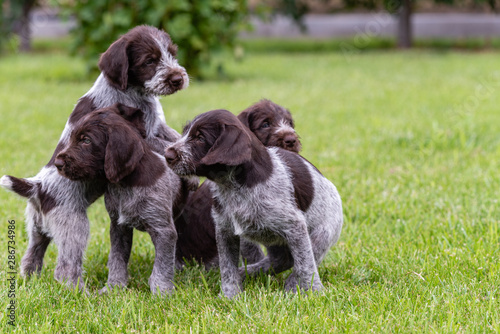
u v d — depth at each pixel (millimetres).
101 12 18562
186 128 5387
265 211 5316
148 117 6398
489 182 9047
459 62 24641
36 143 11711
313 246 5707
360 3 33344
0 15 26875
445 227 7320
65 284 5660
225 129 5070
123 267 5980
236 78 20766
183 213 6418
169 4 17984
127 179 5562
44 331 4852
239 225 5414
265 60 26172
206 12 18734
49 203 5754
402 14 30953
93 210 8297
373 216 7898
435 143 11492
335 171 9883
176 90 6395
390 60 25875
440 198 8422
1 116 14125
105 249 7090
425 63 24688
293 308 5156
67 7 19078
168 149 5195
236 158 4965
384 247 6836
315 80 20438
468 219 7609
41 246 6152
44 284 5777
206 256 6492
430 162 10391
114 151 5367
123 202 5645
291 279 5645
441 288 5566
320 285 5535
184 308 5301
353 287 5738
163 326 4949
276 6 33531
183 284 5980
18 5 26859
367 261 6430
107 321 5047
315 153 11102
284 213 5340
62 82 19125
